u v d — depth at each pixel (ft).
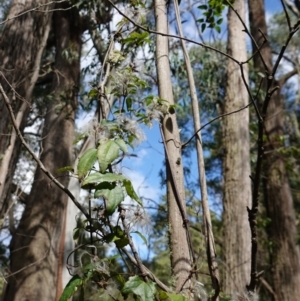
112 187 4.50
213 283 4.77
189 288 4.73
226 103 18.76
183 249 5.11
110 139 4.99
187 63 6.31
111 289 4.47
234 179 17.21
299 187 30.94
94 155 4.68
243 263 15.30
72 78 23.48
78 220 6.72
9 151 11.40
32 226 20.62
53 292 19.20
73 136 23.11
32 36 15.19
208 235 5.09
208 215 5.25
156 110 5.70
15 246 20.45
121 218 4.68
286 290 22.07
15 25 15.02
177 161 5.60
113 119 5.46
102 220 4.69
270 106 25.86
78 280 4.42
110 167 4.77
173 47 16.53
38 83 24.91
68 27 25.34
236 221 16.34
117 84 5.82
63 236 19.16
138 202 4.51
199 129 5.77
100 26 15.52
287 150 24.30
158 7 6.72
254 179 4.72
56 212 21.24
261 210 28.53
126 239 4.63
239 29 19.22
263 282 22.54
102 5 15.26
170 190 5.49
